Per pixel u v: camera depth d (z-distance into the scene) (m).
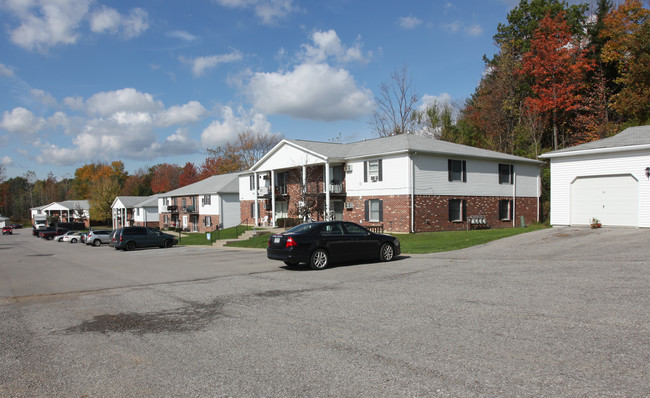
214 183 54.41
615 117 36.34
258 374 4.73
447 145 31.39
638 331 5.52
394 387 4.22
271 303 8.38
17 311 8.66
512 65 42.06
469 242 18.59
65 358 5.52
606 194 19.52
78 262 20.80
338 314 7.20
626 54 34.94
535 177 35.34
